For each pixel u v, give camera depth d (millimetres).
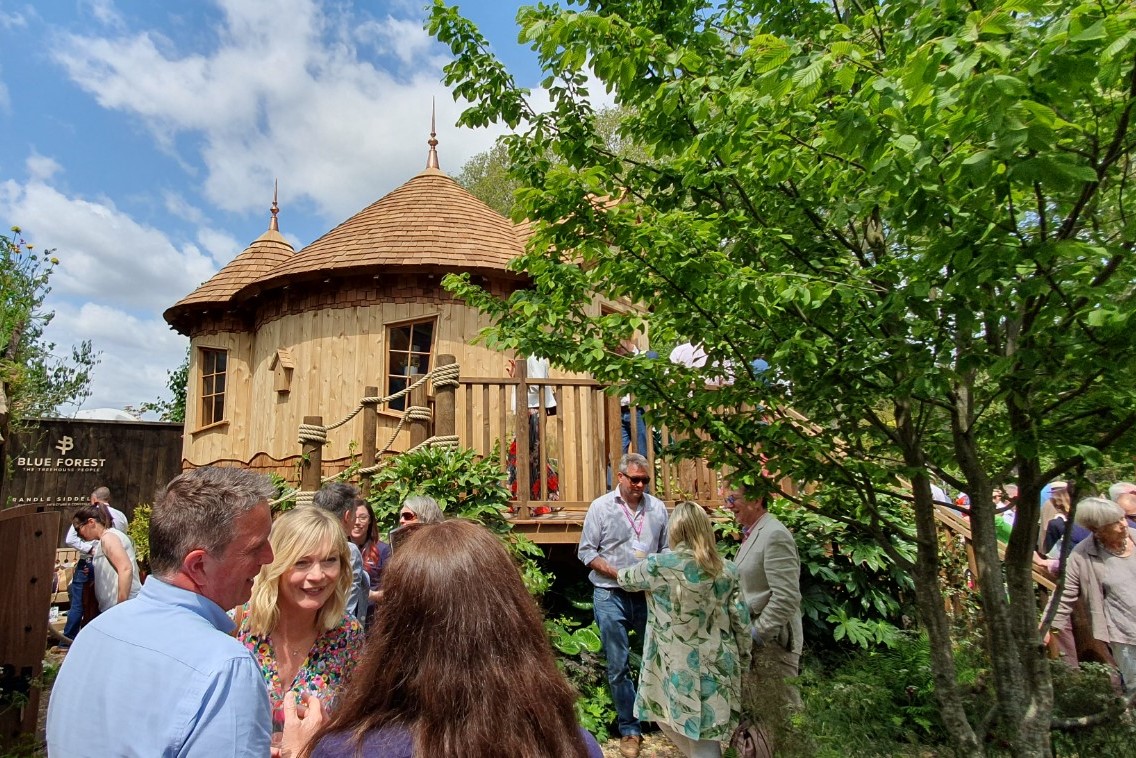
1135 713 2855
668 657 3693
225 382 11492
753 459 3340
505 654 1296
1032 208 2330
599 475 6008
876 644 5469
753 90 2242
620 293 3291
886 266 2488
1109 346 2043
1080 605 4801
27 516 4484
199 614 1729
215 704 1519
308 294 9953
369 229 10344
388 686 1302
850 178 2369
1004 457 3240
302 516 2518
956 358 2547
